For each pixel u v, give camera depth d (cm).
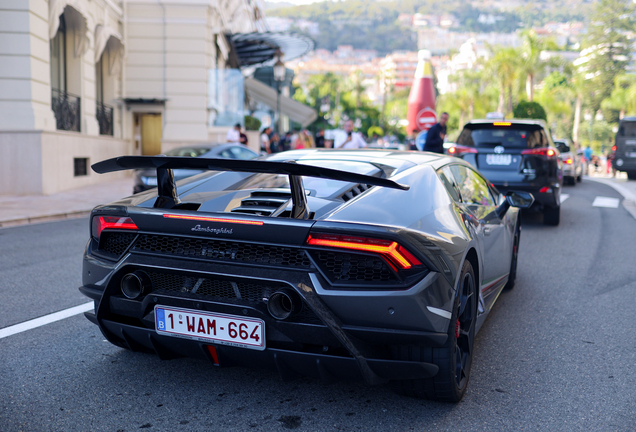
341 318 247
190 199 305
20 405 279
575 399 296
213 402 286
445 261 262
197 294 268
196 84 2106
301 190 262
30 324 406
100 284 292
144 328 277
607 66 12075
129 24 2075
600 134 10506
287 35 2284
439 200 311
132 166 285
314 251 249
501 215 445
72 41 1620
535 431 262
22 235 811
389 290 243
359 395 297
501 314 451
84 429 257
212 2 2109
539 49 6588
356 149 391
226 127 2191
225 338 260
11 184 1290
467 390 306
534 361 350
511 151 866
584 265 634
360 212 263
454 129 10131
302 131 2014
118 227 285
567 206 1208
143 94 2100
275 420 268
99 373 321
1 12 1258
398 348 267
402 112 14175
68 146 1460
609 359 355
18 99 1281
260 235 251
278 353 253
